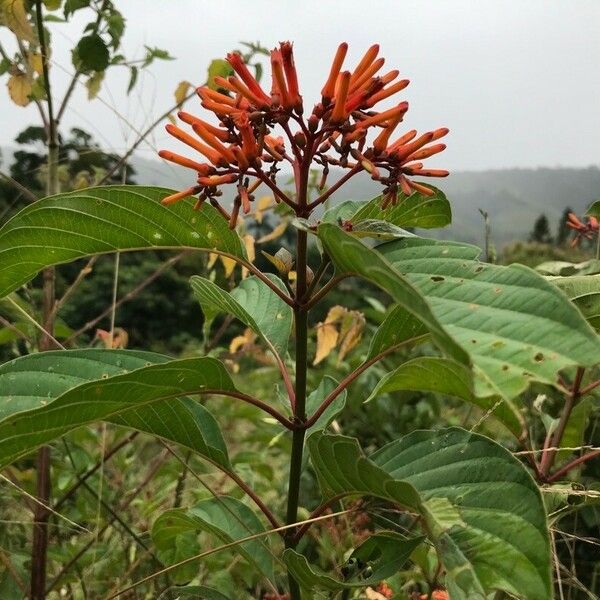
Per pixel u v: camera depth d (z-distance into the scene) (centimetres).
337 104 24
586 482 51
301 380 29
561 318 19
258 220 72
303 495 65
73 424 25
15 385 26
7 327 51
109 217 27
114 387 24
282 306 35
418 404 75
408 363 27
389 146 26
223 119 26
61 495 58
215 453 31
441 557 21
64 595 50
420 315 17
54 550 50
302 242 27
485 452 23
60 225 26
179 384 26
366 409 76
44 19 52
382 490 24
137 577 51
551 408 59
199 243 28
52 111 50
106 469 60
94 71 51
